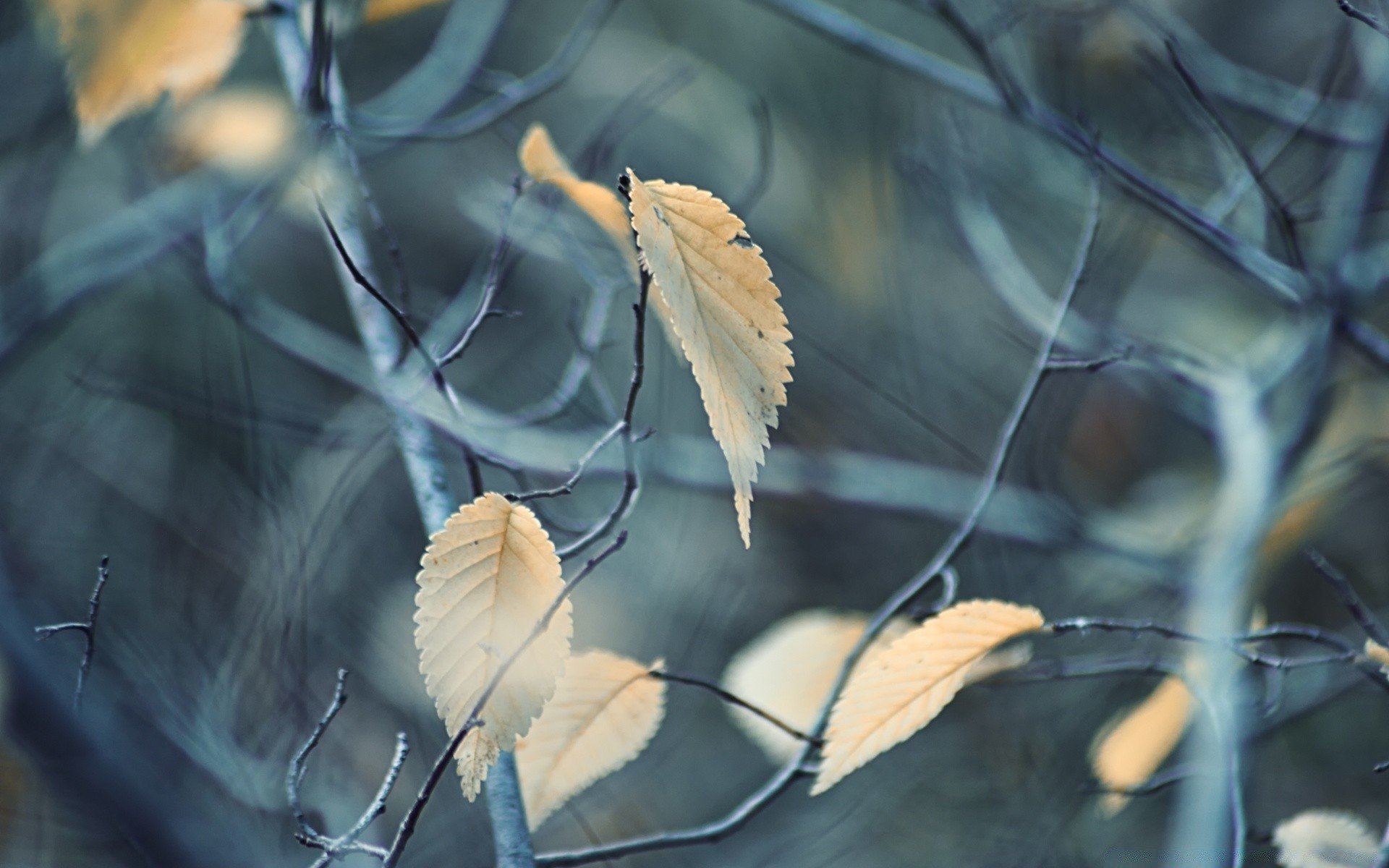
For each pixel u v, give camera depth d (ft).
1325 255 4.00
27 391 5.22
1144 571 5.20
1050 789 4.59
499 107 3.63
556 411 3.38
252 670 3.49
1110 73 5.18
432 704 4.25
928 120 5.48
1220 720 2.99
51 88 4.70
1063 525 5.30
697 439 5.50
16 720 3.19
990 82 4.29
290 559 3.78
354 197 3.19
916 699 2.84
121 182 5.14
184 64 3.21
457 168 5.42
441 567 2.70
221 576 3.97
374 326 3.06
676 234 2.68
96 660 3.43
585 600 5.15
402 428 3.01
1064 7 4.73
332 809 3.46
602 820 4.69
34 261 4.80
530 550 2.71
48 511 4.82
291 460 4.65
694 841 2.89
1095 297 5.18
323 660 4.13
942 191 5.14
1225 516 3.95
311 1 3.30
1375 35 3.77
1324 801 5.09
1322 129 4.26
